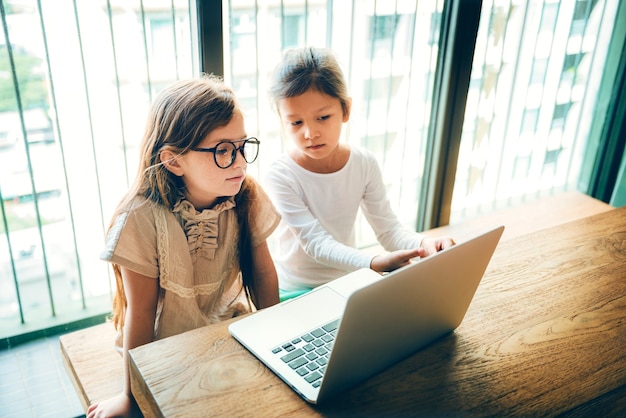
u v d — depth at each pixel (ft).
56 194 5.37
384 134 7.17
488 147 8.14
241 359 2.93
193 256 4.32
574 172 9.37
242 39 5.71
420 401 2.70
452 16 6.70
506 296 3.58
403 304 2.64
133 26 5.11
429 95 7.27
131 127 5.46
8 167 5.08
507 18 7.29
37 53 4.82
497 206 8.79
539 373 2.92
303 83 4.79
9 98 4.88
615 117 8.52
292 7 5.88
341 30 6.30
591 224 4.60
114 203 5.65
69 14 4.82
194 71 5.53
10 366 5.51
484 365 2.96
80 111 5.17
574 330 3.27
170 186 4.08
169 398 2.63
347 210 5.65
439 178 7.63
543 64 8.02
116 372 4.61
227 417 2.54
